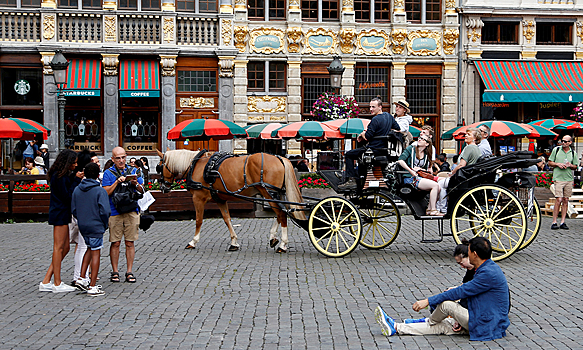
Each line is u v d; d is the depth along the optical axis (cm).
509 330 657
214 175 1151
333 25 2638
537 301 779
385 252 1133
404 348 602
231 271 969
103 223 818
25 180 1645
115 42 2519
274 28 2612
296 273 951
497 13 2661
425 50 2670
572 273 947
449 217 1044
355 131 1719
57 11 2481
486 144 1175
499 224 1020
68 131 2536
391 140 1086
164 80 2547
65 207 835
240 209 1686
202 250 1172
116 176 902
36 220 1639
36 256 1116
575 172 1848
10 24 2486
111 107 2522
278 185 1115
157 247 1208
